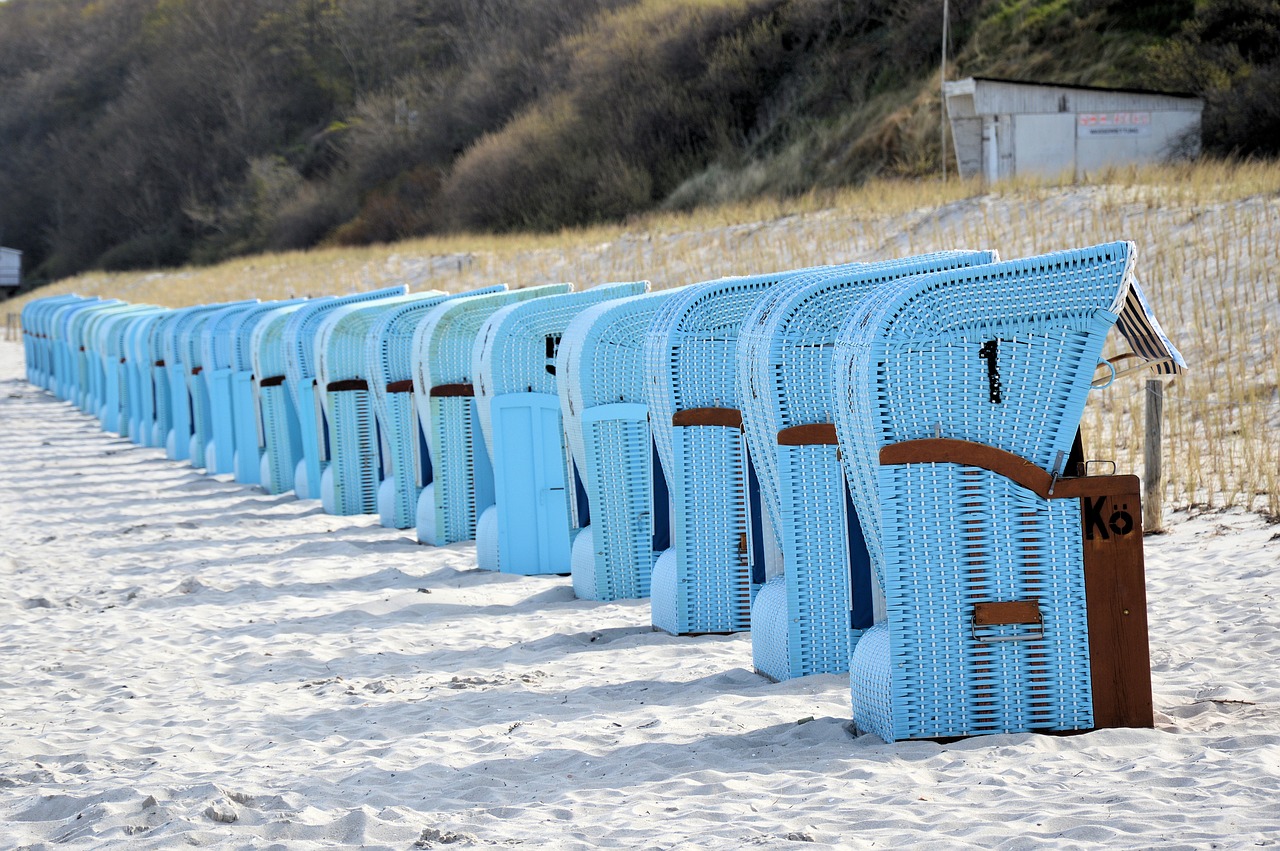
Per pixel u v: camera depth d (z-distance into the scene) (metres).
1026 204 53.06
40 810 12.98
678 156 117.19
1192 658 16.03
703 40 123.50
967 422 13.21
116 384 58.94
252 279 106.62
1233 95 69.19
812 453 16.45
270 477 39.56
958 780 12.00
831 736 13.93
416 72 193.38
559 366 23.80
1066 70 87.44
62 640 22.02
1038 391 13.17
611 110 125.94
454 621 22.19
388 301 34.94
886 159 90.50
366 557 28.92
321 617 22.97
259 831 11.85
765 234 64.06
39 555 30.77
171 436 49.25
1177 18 84.38
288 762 14.49
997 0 97.56
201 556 29.97
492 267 77.62
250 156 198.50
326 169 186.88
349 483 35.19
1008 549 13.25
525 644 20.12
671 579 20.33
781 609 16.94
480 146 139.75
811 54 113.88
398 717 16.25
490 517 26.64
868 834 10.71
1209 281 39.91
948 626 13.27
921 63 100.19
